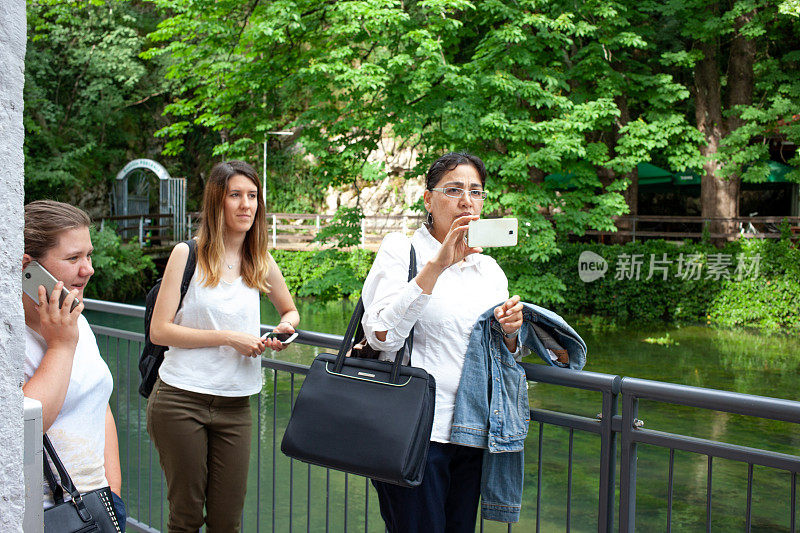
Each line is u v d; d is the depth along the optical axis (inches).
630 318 802.2
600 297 816.3
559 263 821.9
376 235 1102.4
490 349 75.9
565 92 642.2
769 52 863.1
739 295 770.2
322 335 94.5
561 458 299.9
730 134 730.8
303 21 502.6
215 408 91.3
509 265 580.1
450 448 75.4
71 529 52.2
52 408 52.6
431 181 76.5
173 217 1133.1
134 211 1242.0
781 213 1055.0
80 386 59.6
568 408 389.1
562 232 585.9
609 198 581.0
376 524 218.2
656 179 911.0
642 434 72.1
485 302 77.4
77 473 58.6
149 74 1131.9
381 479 68.3
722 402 66.0
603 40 602.5
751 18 733.3
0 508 31.1
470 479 77.9
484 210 539.2
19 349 32.0
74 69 1040.8
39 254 55.6
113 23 1028.5
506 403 75.0
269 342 94.0
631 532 73.4
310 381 74.5
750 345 626.2
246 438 94.3
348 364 74.9
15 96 31.5
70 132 1059.9
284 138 1272.1
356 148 505.7
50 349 54.3
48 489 53.9
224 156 730.8
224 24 511.5
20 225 31.9
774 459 64.5
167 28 505.7
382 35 511.8
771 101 757.9
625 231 847.1
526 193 538.6
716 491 279.7
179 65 546.0
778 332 705.6
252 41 514.3
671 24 801.6
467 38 661.3
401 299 69.7
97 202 1150.3
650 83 676.1
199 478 91.1
